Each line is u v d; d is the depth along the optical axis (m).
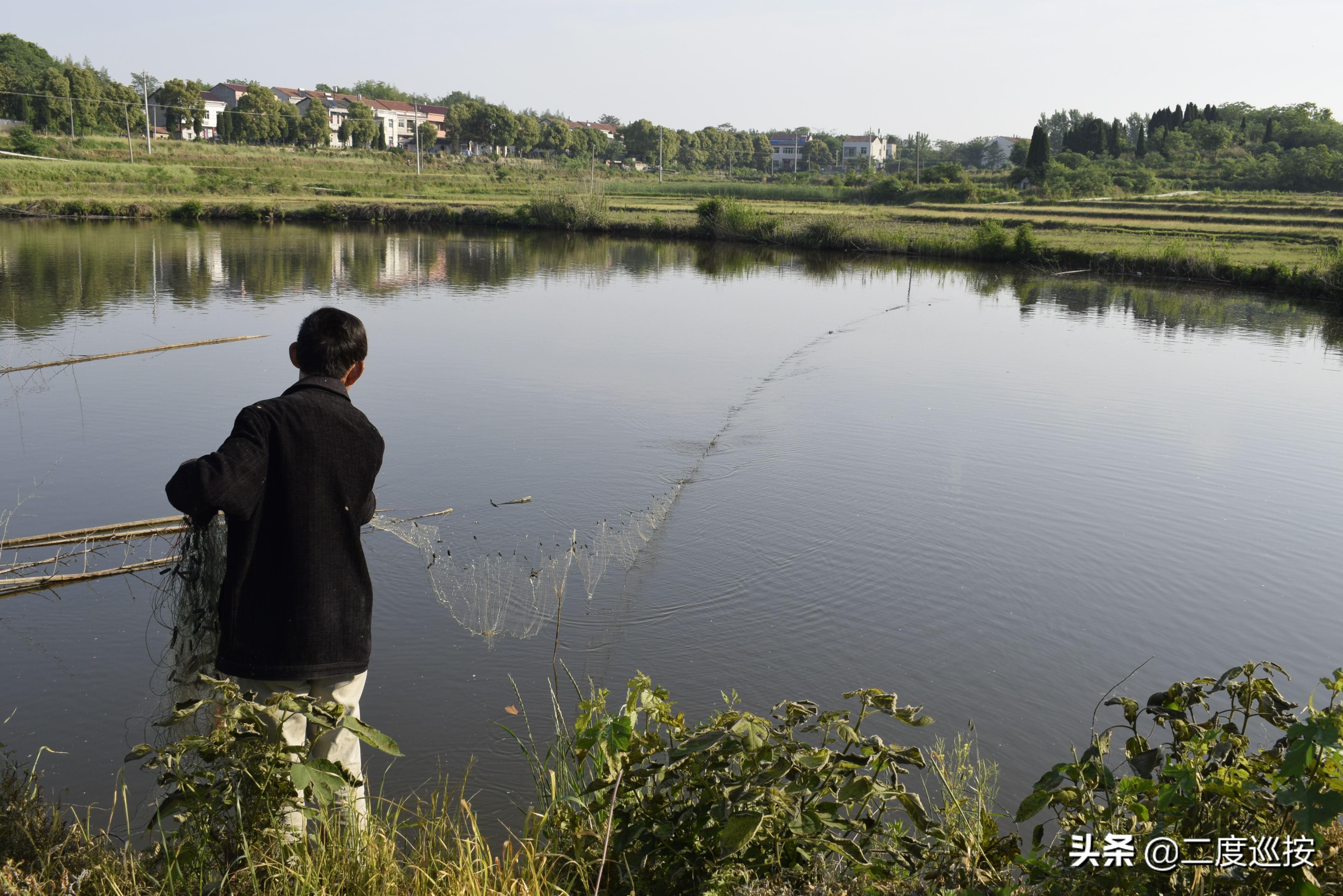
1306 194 71.88
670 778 2.80
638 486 9.21
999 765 4.83
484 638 5.96
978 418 12.24
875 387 14.16
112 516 8.11
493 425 11.50
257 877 2.57
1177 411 12.88
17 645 5.70
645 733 2.87
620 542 7.61
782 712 5.20
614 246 41.75
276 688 2.90
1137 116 155.75
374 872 2.66
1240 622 6.58
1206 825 2.58
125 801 3.11
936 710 5.35
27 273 25.06
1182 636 6.36
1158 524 8.43
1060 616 6.55
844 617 6.37
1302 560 7.64
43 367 14.23
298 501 2.81
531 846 2.93
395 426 11.43
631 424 11.68
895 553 7.57
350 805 2.81
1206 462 10.41
